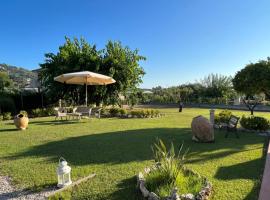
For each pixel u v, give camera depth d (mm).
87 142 9398
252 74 12055
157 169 5289
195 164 6773
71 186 5230
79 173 6020
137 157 7355
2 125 13977
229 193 4926
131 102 24688
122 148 8461
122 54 22391
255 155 7707
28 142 9414
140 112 18828
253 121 11914
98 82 17188
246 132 11977
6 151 8086
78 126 13461
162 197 4355
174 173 4953
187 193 4562
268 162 6816
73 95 22859
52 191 5051
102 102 22609
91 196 4789
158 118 18219
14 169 6324
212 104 36344
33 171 6164
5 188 5215
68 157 7371
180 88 47812
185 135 10867
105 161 6973
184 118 18250
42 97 22859
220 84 41719
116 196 4777
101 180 5586
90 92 22328
